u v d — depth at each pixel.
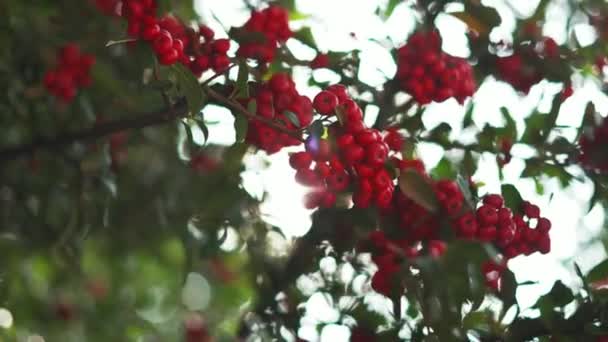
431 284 0.56
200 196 0.68
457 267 0.56
